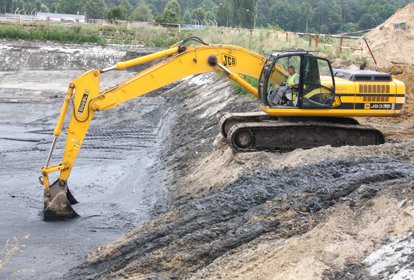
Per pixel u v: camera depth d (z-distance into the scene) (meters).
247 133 13.11
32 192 14.79
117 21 58.09
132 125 23.25
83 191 14.96
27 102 28.44
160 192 14.17
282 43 28.44
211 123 19.03
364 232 7.38
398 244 6.66
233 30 35.34
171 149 18.42
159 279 8.08
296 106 13.09
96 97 12.31
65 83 34.31
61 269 10.04
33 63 39.00
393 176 9.73
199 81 29.05
